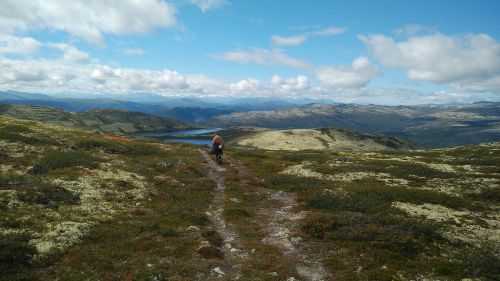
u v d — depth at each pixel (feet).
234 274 61.93
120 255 66.08
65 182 108.06
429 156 266.16
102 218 84.28
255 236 83.71
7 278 53.36
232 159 219.20
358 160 215.51
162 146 264.93
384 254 70.59
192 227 84.99
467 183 148.36
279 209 110.73
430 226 87.51
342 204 111.86
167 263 64.18
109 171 133.90
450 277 63.82
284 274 61.72
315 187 138.82
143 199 108.17
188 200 113.60
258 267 64.59
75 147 179.63
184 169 159.02
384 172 174.40
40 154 145.28
